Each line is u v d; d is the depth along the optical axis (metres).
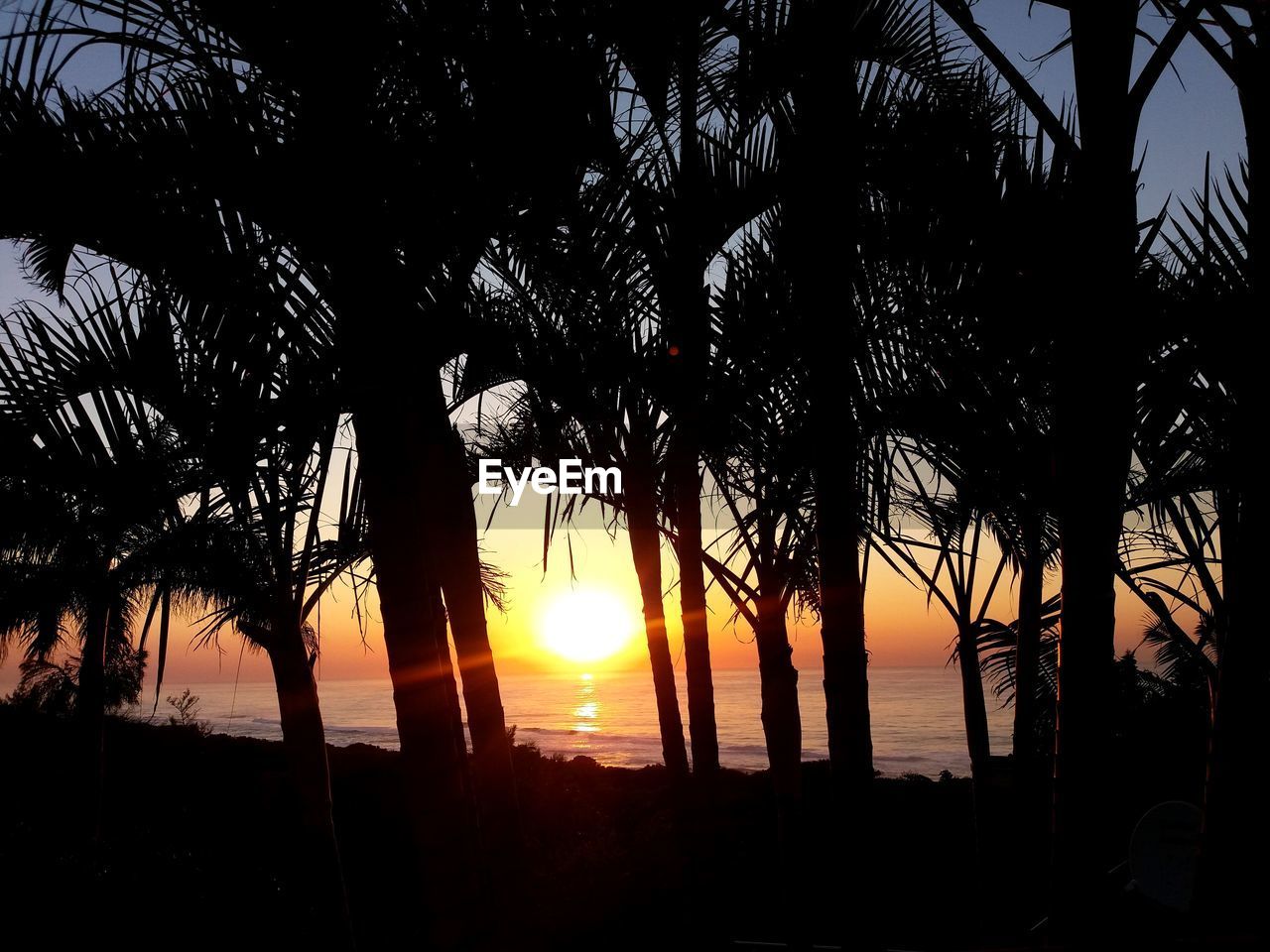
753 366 3.89
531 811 10.79
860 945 2.78
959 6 2.62
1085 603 2.54
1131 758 9.22
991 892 5.79
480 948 3.28
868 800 2.86
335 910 5.17
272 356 3.59
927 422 3.54
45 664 15.55
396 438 3.27
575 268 3.62
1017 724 5.35
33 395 4.01
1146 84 2.53
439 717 3.28
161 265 3.43
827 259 2.87
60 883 6.27
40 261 4.12
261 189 3.09
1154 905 3.16
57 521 4.93
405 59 3.07
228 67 3.17
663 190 3.68
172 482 4.30
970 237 2.94
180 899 6.22
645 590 4.75
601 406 4.32
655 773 15.33
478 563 3.91
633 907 5.21
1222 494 2.79
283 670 5.28
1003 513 4.43
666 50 3.41
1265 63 2.38
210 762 16.42
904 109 3.12
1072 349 2.56
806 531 4.34
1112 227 2.52
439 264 3.41
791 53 3.11
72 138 3.09
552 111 3.09
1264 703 2.25
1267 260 2.37
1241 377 2.39
